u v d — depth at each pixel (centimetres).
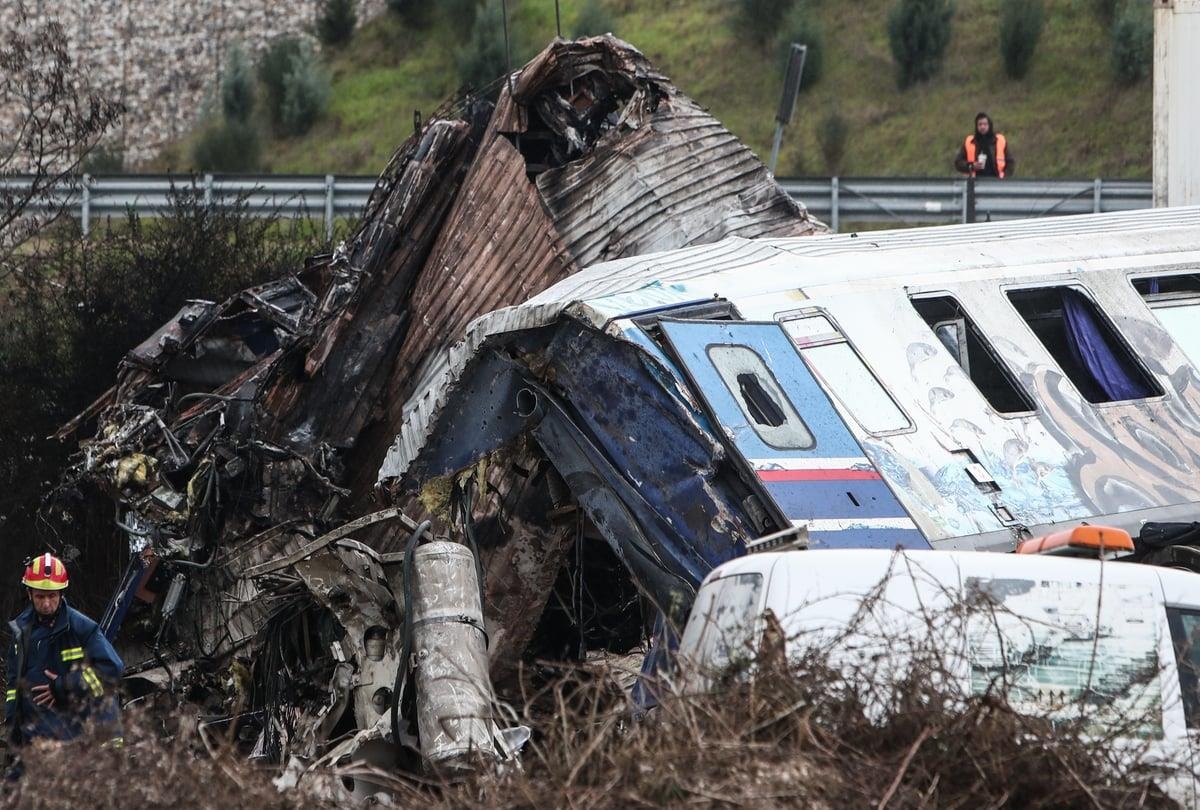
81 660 1666
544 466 2152
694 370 1828
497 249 2964
